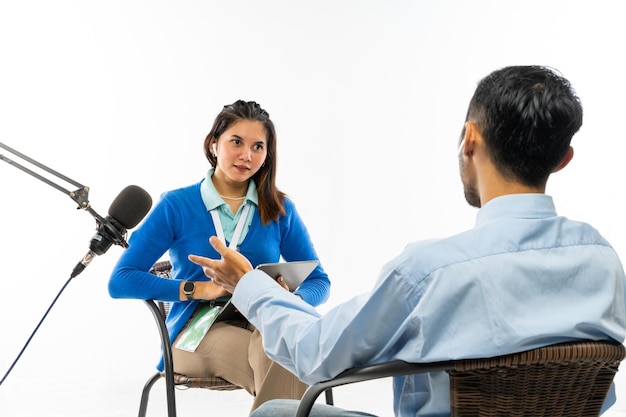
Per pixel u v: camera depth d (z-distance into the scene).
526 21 5.16
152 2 5.09
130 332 4.93
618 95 4.87
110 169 5.01
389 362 1.12
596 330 1.08
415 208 5.29
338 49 5.29
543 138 1.10
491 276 1.06
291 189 5.25
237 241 2.57
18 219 4.86
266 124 2.57
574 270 1.09
